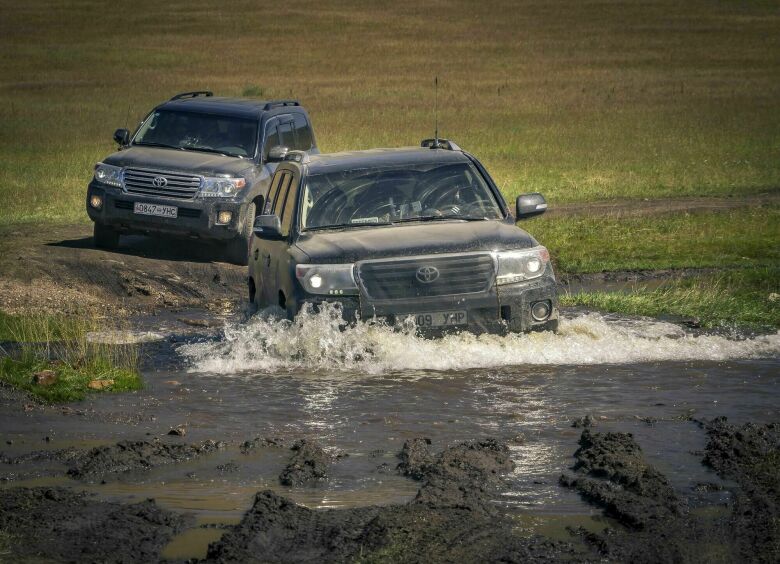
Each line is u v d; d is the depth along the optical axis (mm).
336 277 27328
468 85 136125
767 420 22109
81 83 134375
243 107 50656
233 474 19000
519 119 106500
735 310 34562
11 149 84438
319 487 18250
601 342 28703
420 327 27406
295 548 15461
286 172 32250
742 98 120812
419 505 17094
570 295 37656
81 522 16531
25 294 39281
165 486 18359
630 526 16328
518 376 25844
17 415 22812
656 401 23609
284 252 29219
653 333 31406
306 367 27094
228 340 30297
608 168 75875
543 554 15164
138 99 120562
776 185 67812
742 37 185250
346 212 29688
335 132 94438
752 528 16078
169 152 48469
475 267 27609
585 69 152000
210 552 15281
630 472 18422
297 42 182250
